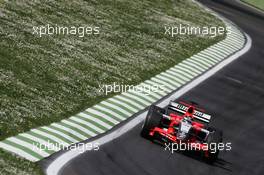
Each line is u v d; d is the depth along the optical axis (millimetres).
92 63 112312
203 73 128500
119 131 84812
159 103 103062
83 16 141375
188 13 172000
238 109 111062
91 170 69000
